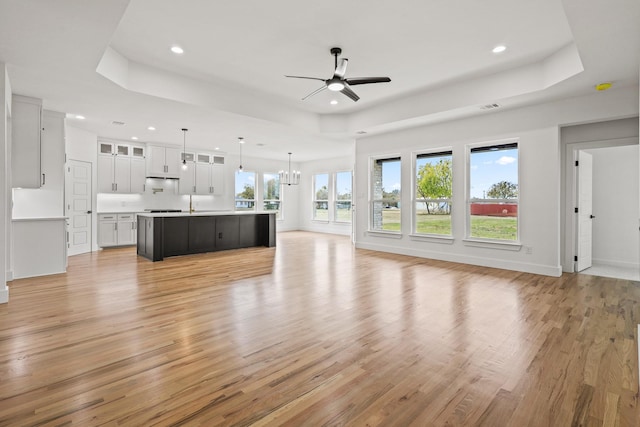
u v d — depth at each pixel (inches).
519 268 201.3
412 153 254.5
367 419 65.1
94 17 100.8
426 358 90.3
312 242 338.6
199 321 116.0
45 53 124.5
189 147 339.3
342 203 415.2
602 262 222.4
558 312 127.4
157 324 112.9
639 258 208.4
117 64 154.9
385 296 147.7
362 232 293.1
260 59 161.9
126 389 74.5
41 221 180.4
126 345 96.7
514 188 208.5
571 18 103.0
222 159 373.1
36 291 151.0
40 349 93.4
